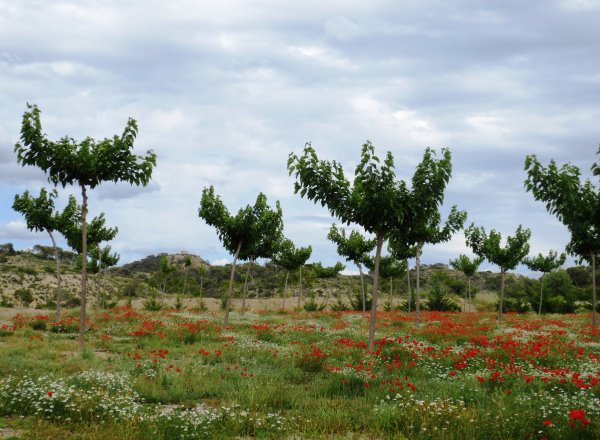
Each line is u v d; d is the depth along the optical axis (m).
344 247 32.16
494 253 29.14
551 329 22.38
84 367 10.51
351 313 35.66
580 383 8.99
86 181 14.61
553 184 11.55
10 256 100.44
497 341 16.42
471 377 10.37
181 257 117.25
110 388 8.36
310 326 23.97
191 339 17.16
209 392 9.02
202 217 24.31
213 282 88.56
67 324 20.36
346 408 7.84
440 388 9.31
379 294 61.66
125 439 5.89
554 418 6.91
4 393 7.44
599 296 53.81
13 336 16.78
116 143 14.45
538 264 40.38
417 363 12.31
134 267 116.31
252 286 79.19
